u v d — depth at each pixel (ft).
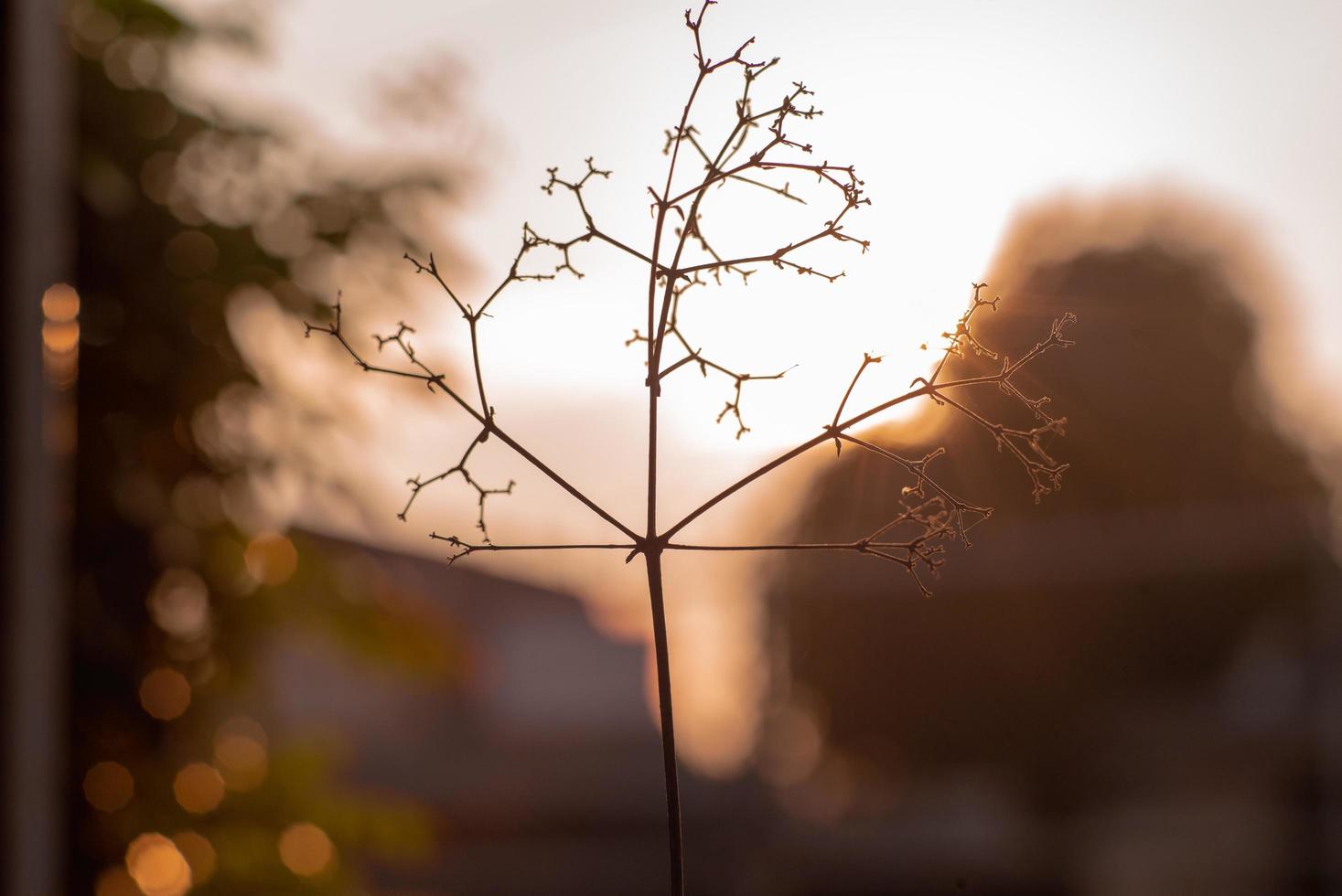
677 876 2.66
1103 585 10.62
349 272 5.52
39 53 4.71
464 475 2.82
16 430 4.58
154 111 5.27
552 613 25.05
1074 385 9.01
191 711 5.41
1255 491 10.03
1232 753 11.01
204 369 5.32
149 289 5.15
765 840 12.20
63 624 4.71
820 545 2.77
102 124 5.12
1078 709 11.00
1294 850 10.82
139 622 5.22
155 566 5.30
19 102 4.61
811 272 2.79
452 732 21.57
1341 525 10.15
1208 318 8.82
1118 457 9.78
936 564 2.78
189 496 5.37
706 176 2.80
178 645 5.35
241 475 5.46
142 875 5.04
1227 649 10.73
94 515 5.11
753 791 12.35
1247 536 10.19
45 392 4.70
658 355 2.78
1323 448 10.03
